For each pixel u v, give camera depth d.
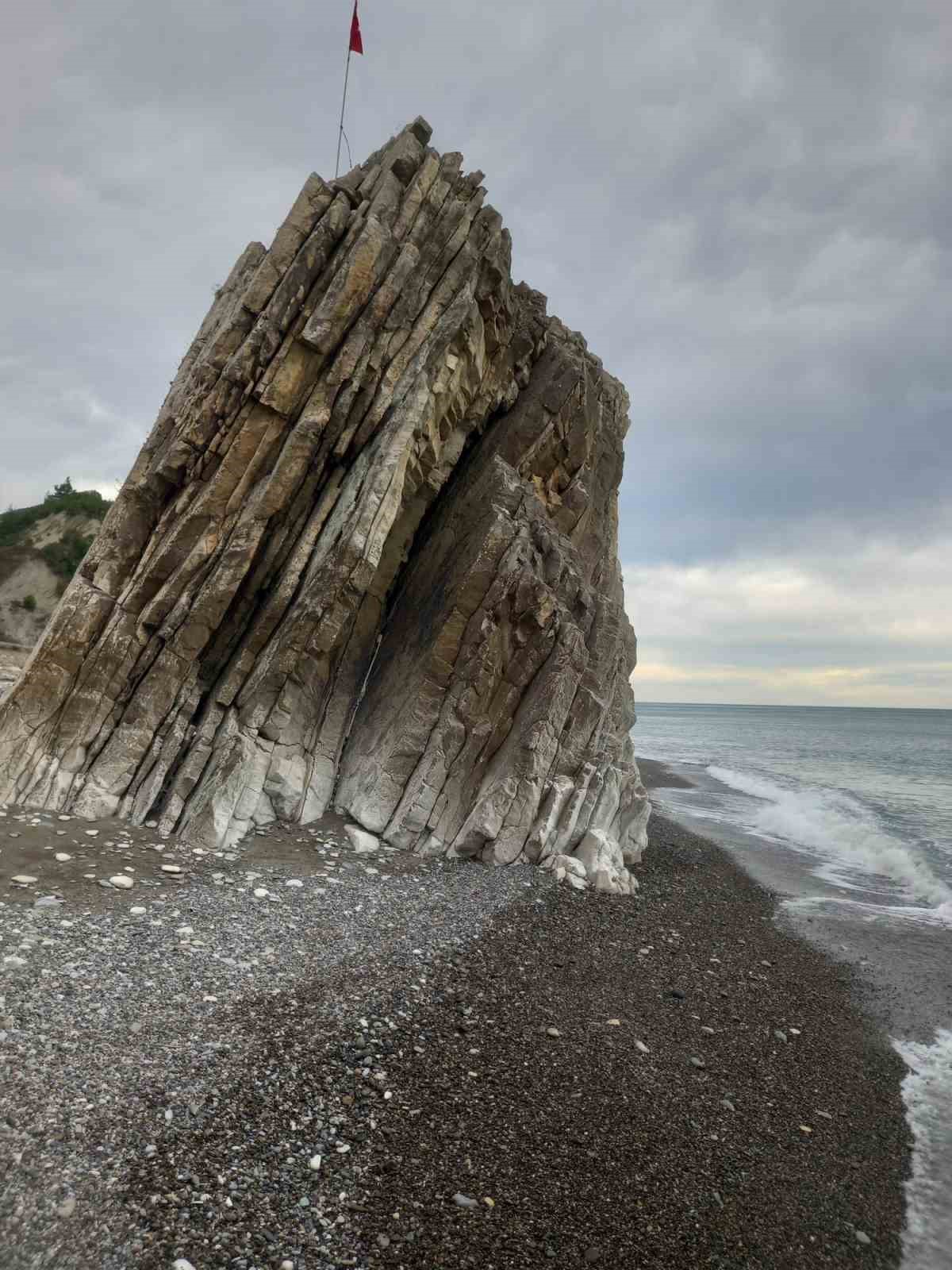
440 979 12.34
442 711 20.72
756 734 138.88
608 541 35.03
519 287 32.19
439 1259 6.77
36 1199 6.50
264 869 16.05
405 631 23.98
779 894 22.50
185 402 21.58
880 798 46.00
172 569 19.53
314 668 20.08
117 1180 6.88
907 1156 9.66
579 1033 11.45
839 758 81.38
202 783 18.02
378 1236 6.89
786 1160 9.20
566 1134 8.91
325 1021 10.29
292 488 20.31
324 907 14.48
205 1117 7.91
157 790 17.69
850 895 22.84
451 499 27.11
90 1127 7.41
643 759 75.12
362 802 20.05
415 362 22.22
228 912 13.34
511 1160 8.27
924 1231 8.26
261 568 20.47
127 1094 8.00
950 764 73.44
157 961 10.98
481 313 25.50
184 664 18.95
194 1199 6.85
